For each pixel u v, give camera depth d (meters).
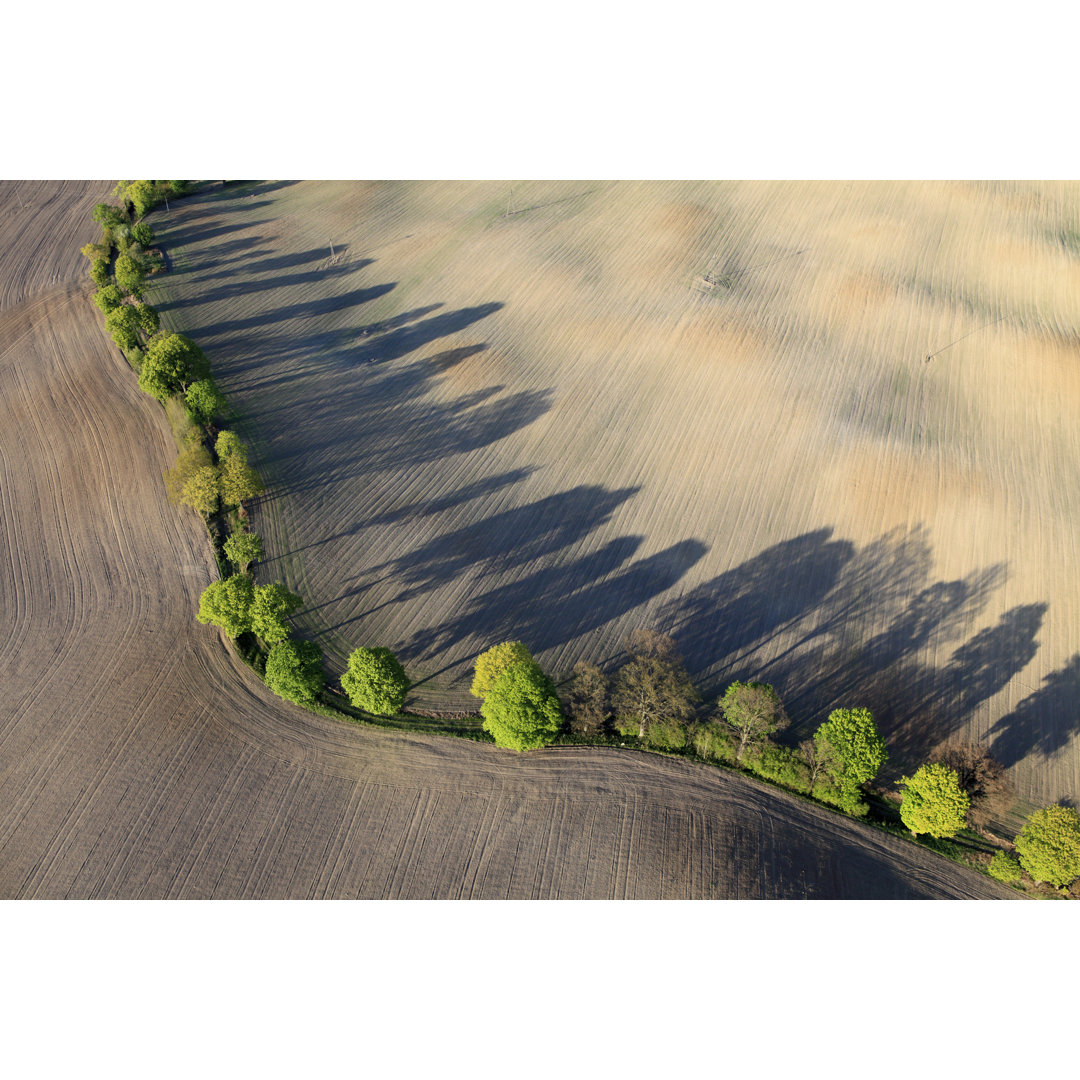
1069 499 80.00
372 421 87.69
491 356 97.31
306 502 77.38
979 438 86.88
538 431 87.00
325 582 69.94
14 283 109.31
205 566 70.62
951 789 49.38
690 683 58.28
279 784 55.62
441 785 55.53
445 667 63.66
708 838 52.62
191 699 60.62
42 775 56.16
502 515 77.38
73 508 75.81
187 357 84.00
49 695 60.81
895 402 91.31
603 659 64.88
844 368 96.00
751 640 66.81
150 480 78.69
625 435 86.69
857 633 67.62
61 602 67.38
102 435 83.81
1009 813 56.16
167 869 51.62
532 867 51.34
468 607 68.50
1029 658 65.94
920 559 73.94
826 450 84.88
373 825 53.50
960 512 78.12
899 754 59.47
